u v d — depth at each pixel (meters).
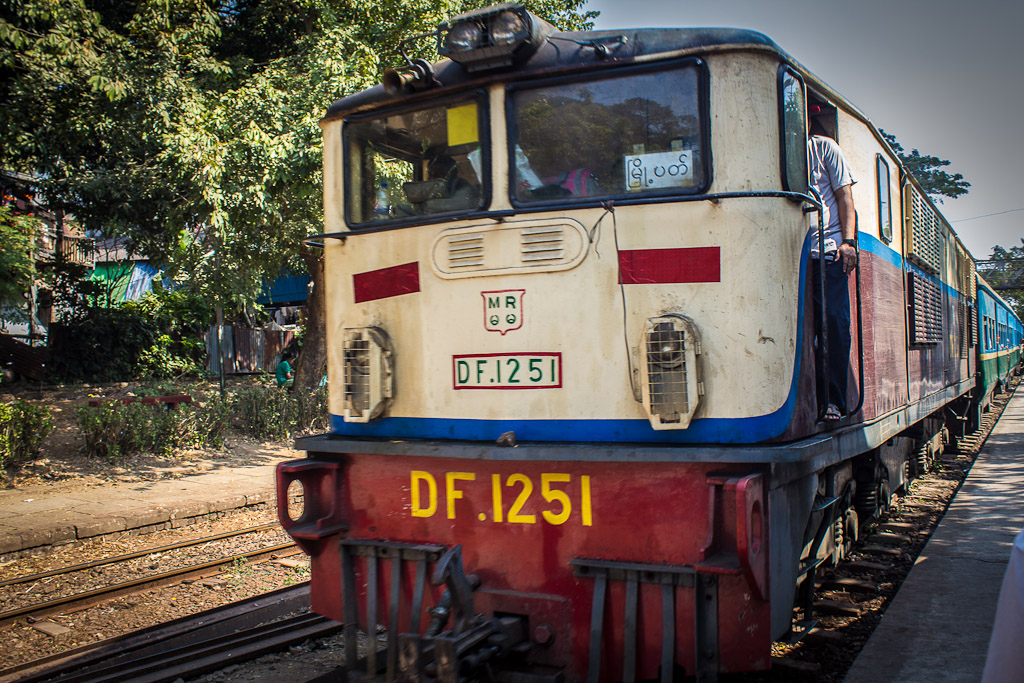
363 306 4.12
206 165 9.78
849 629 4.82
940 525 6.99
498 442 3.59
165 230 12.88
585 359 3.56
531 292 3.65
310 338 14.28
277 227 11.23
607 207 3.52
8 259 13.17
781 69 3.61
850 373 4.57
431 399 3.88
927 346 7.37
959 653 4.17
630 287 3.50
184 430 11.40
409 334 3.96
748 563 3.04
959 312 10.45
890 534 6.80
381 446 3.83
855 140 5.11
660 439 3.45
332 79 10.35
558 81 3.70
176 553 7.20
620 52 3.61
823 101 4.48
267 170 10.01
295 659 4.68
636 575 3.36
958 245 10.36
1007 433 13.80
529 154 3.75
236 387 17.81
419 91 3.99
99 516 7.69
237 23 13.55
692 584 3.27
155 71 10.79
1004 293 56.03
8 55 11.05
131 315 21.25
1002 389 23.75
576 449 3.40
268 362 25.08
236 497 8.76
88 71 10.84
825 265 4.34
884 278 5.62
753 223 3.40
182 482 9.52
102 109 11.52
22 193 16.69
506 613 3.64
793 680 4.10
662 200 3.45
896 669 4.00
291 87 10.81
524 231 3.66
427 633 3.32
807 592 4.38
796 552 3.71
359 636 5.00
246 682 4.34
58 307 20.52
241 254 11.47
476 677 3.45
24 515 7.73
